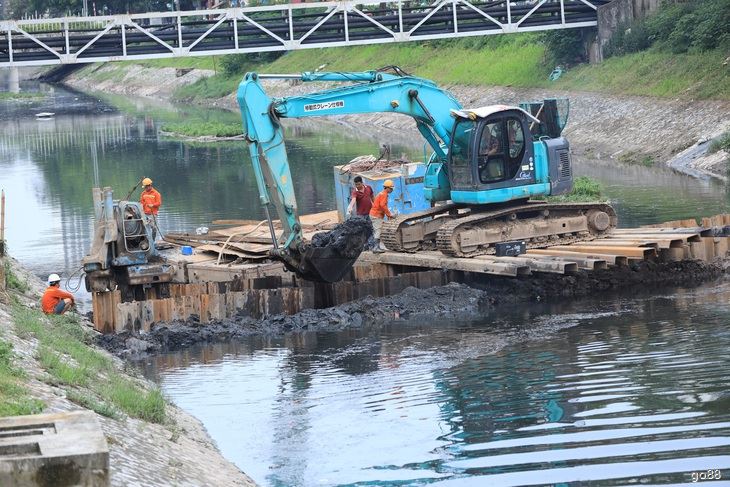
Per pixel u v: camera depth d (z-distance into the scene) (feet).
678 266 119.55
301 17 296.30
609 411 74.49
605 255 111.86
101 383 76.89
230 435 75.66
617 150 230.48
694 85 231.09
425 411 78.13
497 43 345.92
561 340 96.37
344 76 117.60
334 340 103.86
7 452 40.91
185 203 202.08
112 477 52.65
